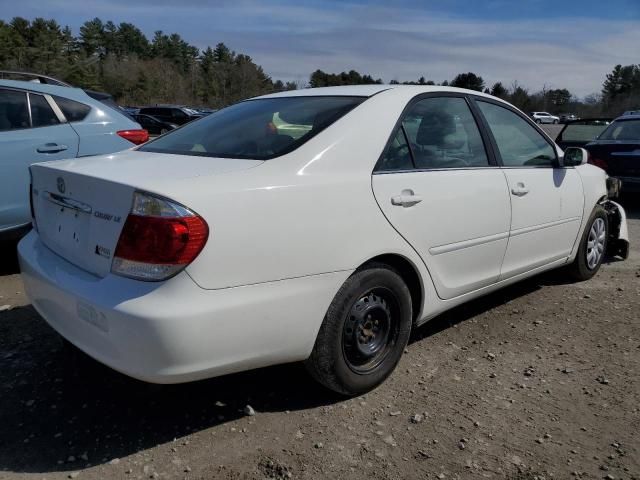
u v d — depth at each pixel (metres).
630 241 6.83
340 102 3.28
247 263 2.50
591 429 2.85
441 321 4.20
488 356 3.62
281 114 3.33
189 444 2.69
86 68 78.31
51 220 3.00
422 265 3.26
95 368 3.36
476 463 2.57
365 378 3.07
